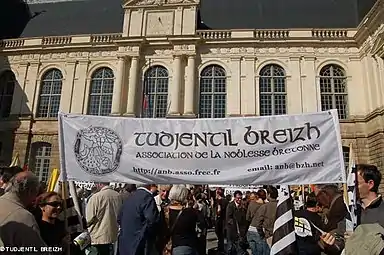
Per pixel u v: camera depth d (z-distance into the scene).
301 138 5.34
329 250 4.62
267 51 30.38
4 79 33.31
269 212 8.14
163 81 30.73
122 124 5.73
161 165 5.54
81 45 31.95
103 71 31.86
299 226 5.42
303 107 28.88
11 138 31.14
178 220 6.04
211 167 5.44
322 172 5.20
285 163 5.29
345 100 29.12
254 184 5.32
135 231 5.65
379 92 26.31
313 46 30.09
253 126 5.50
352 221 4.68
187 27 31.12
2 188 4.86
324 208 5.63
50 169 30.14
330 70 29.83
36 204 5.04
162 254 6.21
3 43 33.38
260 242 8.33
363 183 3.92
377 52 26.34
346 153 27.94
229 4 35.03
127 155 5.61
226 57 30.58
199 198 14.07
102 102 31.09
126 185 8.52
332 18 32.44
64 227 5.34
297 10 33.69
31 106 31.59
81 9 37.97
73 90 31.47
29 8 39.28
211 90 30.22
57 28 35.94
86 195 11.41
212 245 14.45
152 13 31.95
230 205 11.88
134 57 30.83
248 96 29.45
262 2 34.81
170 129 5.66
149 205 5.73
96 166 5.57
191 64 30.25
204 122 5.64
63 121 5.69
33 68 32.59
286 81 29.66
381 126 25.78
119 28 34.31
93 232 7.30
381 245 3.22
